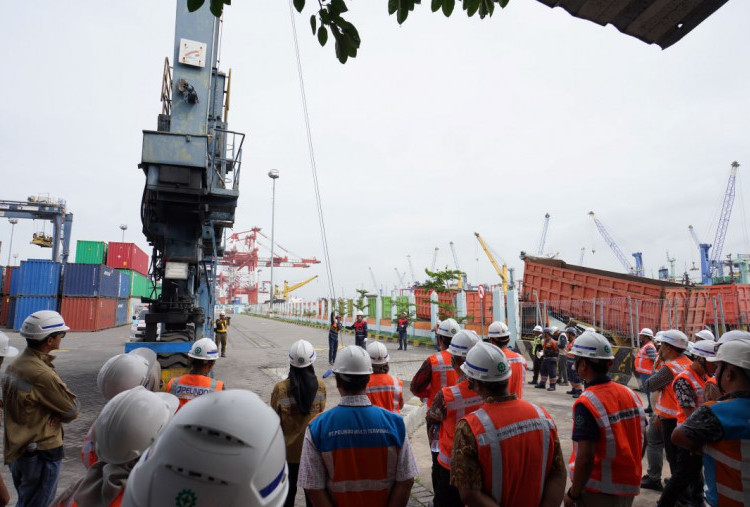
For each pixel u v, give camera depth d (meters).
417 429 7.16
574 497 2.48
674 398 4.47
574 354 2.66
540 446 2.00
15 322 29.47
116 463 1.21
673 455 4.41
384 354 3.80
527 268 19.75
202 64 8.08
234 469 0.76
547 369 11.26
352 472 2.10
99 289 31.97
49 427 3.06
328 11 2.03
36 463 3.01
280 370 13.29
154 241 9.06
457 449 2.00
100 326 32.47
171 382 3.52
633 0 2.17
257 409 0.87
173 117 7.89
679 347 4.52
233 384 10.90
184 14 8.11
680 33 2.39
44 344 3.14
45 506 3.06
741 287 14.31
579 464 2.43
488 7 2.08
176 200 7.70
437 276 22.56
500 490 1.91
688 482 2.93
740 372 2.14
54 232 41.09
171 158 7.39
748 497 1.96
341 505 2.09
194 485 0.75
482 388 2.15
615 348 12.60
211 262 11.32
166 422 1.32
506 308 19.97
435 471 3.72
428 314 24.55
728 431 2.03
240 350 19.72
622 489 2.40
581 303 16.30
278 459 0.86
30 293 29.92
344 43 2.07
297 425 3.49
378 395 3.72
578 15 2.31
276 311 66.06
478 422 2.00
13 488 4.61
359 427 2.16
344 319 34.12
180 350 7.52
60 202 41.22
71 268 31.02
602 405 2.48
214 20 8.41
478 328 21.67
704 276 62.56
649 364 7.63
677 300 13.55
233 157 8.84
